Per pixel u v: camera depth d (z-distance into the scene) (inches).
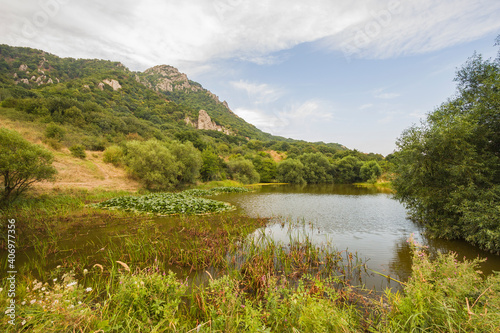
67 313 112.5
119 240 347.6
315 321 111.9
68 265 252.7
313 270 261.9
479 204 312.7
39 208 534.3
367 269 265.4
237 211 641.0
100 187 906.7
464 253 315.9
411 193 441.1
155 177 1024.2
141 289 149.1
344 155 3420.3
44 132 1179.9
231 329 124.6
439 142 360.2
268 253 284.4
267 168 2431.1
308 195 1121.4
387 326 126.6
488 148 372.5
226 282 173.6
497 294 123.9
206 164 1595.7
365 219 550.9
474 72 401.4
